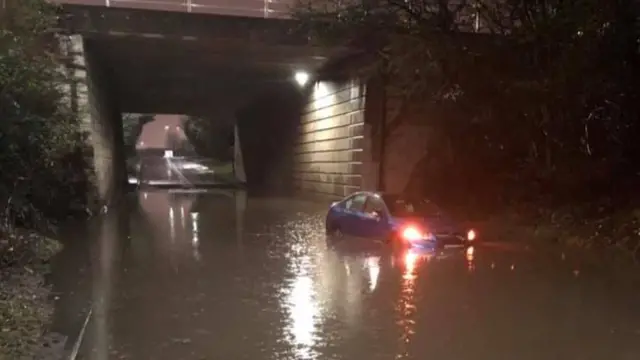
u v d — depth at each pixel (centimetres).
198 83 3944
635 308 995
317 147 3381
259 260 1437
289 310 964
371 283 1178
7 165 1348
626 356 757
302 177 3712
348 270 1313
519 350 775
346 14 2236
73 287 1123
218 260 1434
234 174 6038
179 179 5541
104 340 802
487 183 2353
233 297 1051
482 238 1788
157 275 1245
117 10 2344
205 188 4531
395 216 1641
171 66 3253
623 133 1919
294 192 3894
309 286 1145
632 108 1850
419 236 1575
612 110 1878
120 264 1369
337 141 3038
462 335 838
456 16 2225
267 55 2848
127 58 2969
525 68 1938
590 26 1672
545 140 2078
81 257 1457
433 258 1485
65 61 2242
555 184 2017
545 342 810
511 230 1886
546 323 904
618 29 1698
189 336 820
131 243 1702
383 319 912
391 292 1099
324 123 3250
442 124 2509
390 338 817
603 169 1931
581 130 1953
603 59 1723
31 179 1501
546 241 1731
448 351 768
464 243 1641
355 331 849
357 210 1772
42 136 1399
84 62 2305
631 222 1583
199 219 2381
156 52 2803
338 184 3009
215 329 854
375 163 2655
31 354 703
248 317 919
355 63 2780
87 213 2241
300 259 1453
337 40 2320
